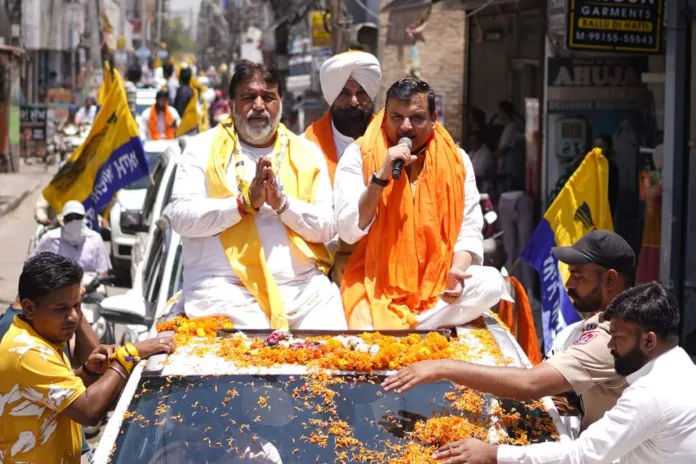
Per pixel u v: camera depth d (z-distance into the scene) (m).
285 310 4.40
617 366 3.47
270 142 4.79
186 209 4.47
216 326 4.16
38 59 34.84
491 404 3.68
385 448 3.45
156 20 61.16
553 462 3.30
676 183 8.12
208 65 74.31
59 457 4.01
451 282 4.33
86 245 8.95
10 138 27.00
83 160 9.74
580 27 8.90
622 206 10.49
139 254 9.88
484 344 4.03
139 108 18.92
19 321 3.97
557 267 6.53
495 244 6.63
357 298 4.41
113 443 3.35
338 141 5.37
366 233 4.50
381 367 3.74
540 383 3.57
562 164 10.60
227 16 54.91
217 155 4.59
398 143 4.50
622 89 10.49
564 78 10.48
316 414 3.57
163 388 3.64
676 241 8.13
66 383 3.85
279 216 4.55
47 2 32.50
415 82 4.51
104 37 38.28
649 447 3.36
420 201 4.42
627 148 10.52
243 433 3.52
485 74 13.69
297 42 25.64
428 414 3.61
